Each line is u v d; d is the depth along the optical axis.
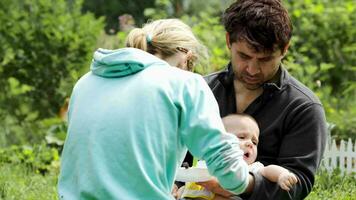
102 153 4.23
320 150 5.14
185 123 4.23
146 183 4.16
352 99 11.95
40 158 9.91
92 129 4.29
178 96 4.26
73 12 13.88
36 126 12.04
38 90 12.80
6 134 11.81
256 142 5.15
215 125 4.20
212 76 5.52
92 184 4.21
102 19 13.71
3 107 12.66
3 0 13.27
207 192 5.00
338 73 12.80
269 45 4.89
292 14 13.17
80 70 12.88
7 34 12.97
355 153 8.08
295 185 4.93
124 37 12.84
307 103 5.20
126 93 4.30
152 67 4.38
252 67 4.98
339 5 13.65
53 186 8.34
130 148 4.20
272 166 4.77
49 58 12.84
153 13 14.79
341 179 7.93
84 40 13.00
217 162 4.16
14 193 7.97
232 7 5.02
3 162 9.85
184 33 4.64
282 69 5.30
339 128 9.90
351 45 12.98
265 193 4.74
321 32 12.98
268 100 5.26
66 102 12.17
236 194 4.67
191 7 16.91
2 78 12.85
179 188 5.25
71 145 4.36
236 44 4.97
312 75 12.06
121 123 4.24
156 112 4.23
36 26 12.98
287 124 5.20
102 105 4.33
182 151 4.34
